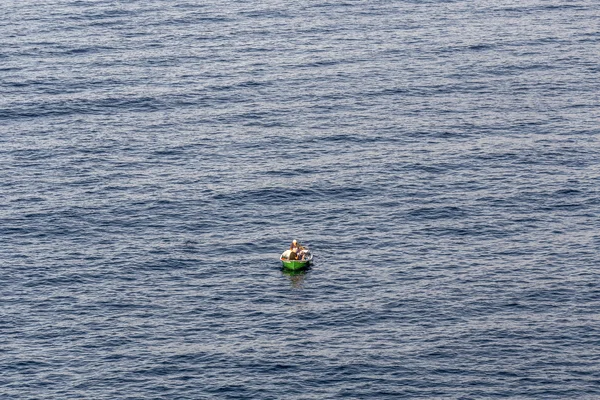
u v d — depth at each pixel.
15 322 163.62
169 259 181.62
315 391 147.75
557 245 183.50
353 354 155.38
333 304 168.25
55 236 188.75
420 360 153.75
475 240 186.00
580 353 154.62
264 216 195.50
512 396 146.00
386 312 165.62
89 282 174.88
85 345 158.12
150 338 159.88
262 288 173.12
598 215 193.12
